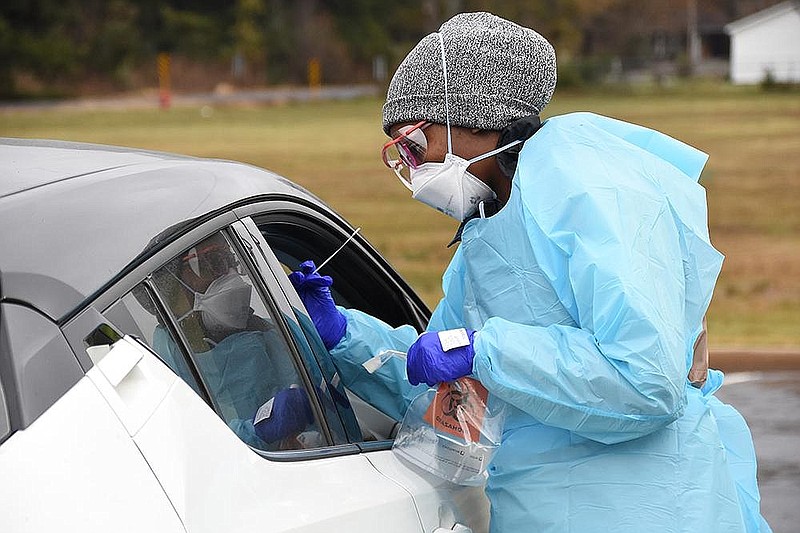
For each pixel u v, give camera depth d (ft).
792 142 191.21
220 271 9.89
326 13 385.09
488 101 11.83
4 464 7.00
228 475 8.44
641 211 11.17
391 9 398.42
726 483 11.60
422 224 105.40
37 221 8.28
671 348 10.61
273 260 11.01
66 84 329.11
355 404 12.73
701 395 12.27
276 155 175.52
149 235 8.96
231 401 9.45
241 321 10.05
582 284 10.73
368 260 14.20
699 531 11.15
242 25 355.97
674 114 255.50
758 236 101.24
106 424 7.58
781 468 29.68
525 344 10.66
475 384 11.15
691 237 11.80
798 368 43.78
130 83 334.24
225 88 345.10
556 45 410.31
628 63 447.01
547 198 11.21
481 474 11.25
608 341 10.61
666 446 11.34
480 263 11.68
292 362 10.71
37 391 7.34
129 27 340.59
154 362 8.32
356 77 376.89
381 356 11.81
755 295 69.31
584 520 11.14
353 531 9.44
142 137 202.69
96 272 8.25
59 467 7.16
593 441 11.34
